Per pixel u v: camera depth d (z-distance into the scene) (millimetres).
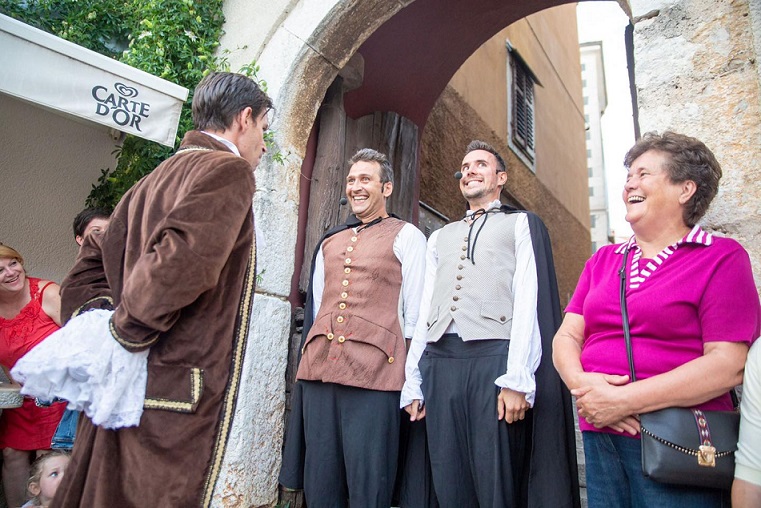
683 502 1297
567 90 10398
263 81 2969
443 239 2283
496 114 6789
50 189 3285
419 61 4047
